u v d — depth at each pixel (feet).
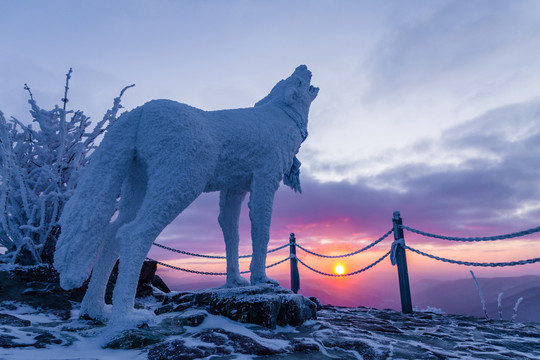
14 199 14.19
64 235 7.87
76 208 8.12
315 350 8.11
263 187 11.37
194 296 10.81
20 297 11.32
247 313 9.43
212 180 10.36
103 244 9.50
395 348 8.84
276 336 8.80
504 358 8.75
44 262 14.28
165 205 8.55
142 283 14.82
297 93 13.37
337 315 14.35
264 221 11.39
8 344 6.76
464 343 10.34
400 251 18.16
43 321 9.41
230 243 12.29
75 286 7.55
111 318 8.01
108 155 8.84
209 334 8.12
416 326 13.24
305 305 11.41
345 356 7.89
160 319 8.64
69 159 16.44
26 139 16.39
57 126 16.34
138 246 8.25
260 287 10.69
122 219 9.77
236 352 7.27
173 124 9.07
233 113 11.27
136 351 7.01
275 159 11.64
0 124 13.79
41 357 6.16
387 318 15.11
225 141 10.29
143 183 9.91
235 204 12.45
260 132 11.33
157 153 8.88
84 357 6.31
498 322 16.30
